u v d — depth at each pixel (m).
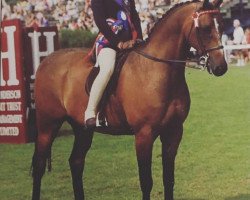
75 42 17.88
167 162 5.22
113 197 6.57
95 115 5.47
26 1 22.94
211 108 11.78
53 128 6.18
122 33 5.53
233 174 7.34
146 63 5.18
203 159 8.26
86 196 6.67
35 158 6.19
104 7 5.50
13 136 10.49
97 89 5.38
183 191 6.67
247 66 17.08
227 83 13.88
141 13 19.77
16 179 7.73
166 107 5.07
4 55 10.41
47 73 6.09
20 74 10.32
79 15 22.33
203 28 4.86
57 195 6.80
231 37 20.88
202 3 4.98
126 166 8.16
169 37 5.12
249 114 10.76
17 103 10.39
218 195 6.44
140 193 6.69
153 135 5.13
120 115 5.41
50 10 23.00
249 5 21.14
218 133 9.85
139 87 5.14
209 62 4.85
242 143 9.02
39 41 10.56
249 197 6.29
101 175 7.70
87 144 6.06
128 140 10.07
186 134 9.96
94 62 5.71
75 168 6.08
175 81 5.08
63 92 5.93
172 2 19.98
